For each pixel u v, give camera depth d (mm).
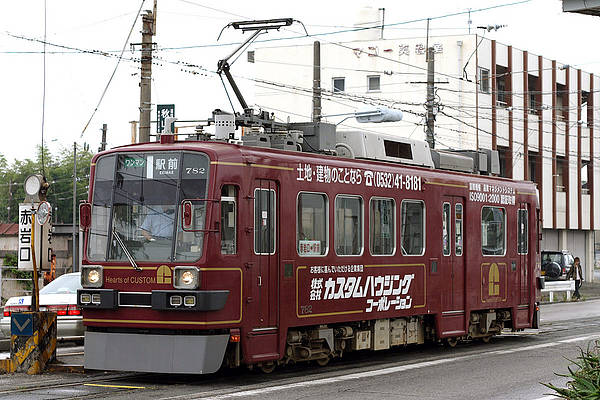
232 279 16766
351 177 19734
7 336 25016
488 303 24312
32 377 17922
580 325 31891
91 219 17562
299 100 64125
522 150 64562
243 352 17031
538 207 26844
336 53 63156
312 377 17844
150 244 16891
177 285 16453
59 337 24031
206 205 16578
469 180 23812
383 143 21406
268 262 17594
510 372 18844
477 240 23969
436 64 60250
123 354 16859
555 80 68438
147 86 33312
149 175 17172
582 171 74188
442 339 23953
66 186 137750
